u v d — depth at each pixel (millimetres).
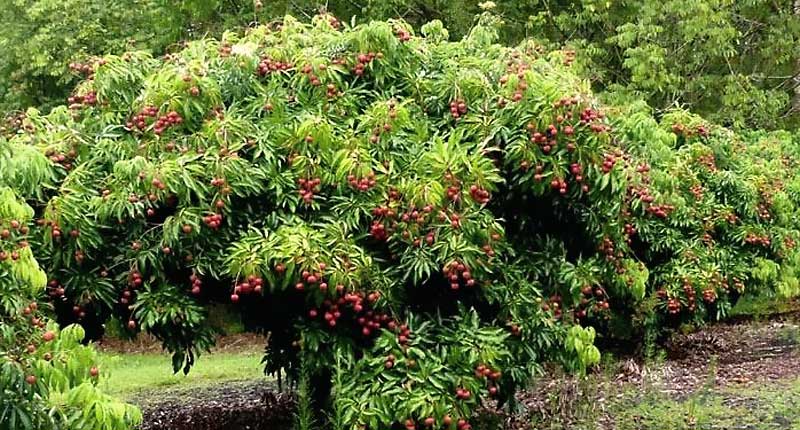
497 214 5973
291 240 4914
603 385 8133
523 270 6020
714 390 8219
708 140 10500
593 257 6457
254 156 5441
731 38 15508
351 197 5344
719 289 9516
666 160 9211
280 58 6031
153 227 5273
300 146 5434
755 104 15727
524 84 5637
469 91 5906
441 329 5367
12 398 3426
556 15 16266
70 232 5090
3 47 17406
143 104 5602
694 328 12359
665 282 9234
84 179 5332
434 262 5082
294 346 5617
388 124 5449
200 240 5250
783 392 8133
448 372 5184
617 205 6074
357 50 6000
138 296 5215
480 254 5133
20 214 3725
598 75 15102
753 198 10023
